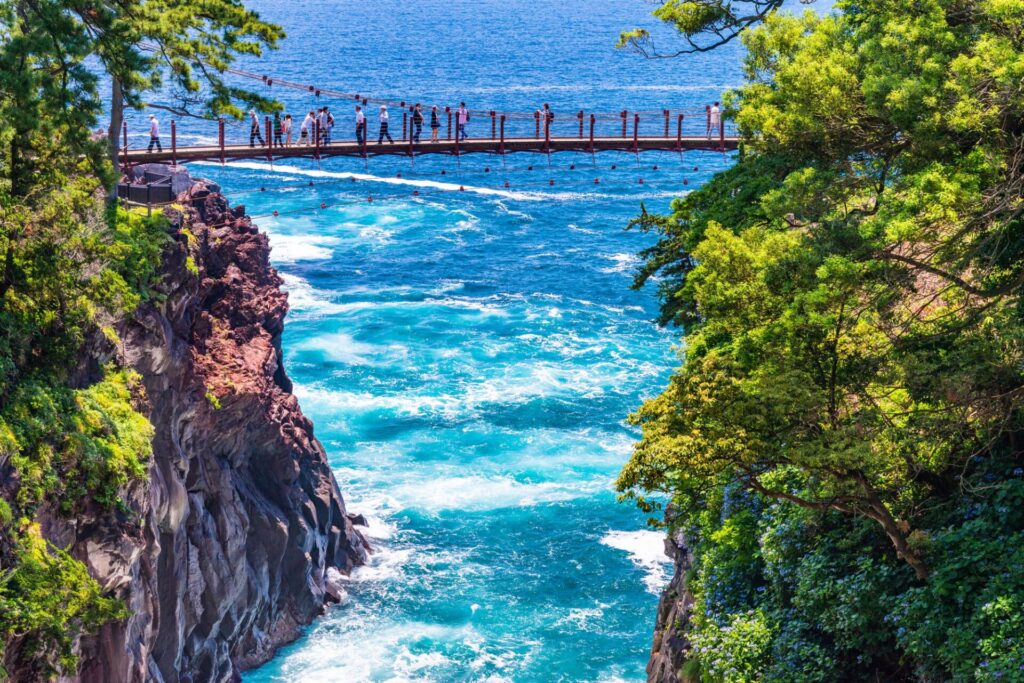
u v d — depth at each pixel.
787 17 30.38
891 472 25.50
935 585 23.77
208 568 43.34
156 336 39.88
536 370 73.69
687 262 39.09
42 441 32.81
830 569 26.91
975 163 22.78
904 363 23.44
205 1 42.03
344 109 174.25
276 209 112.44
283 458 48.75
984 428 25.66
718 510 31.23
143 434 36.72
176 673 41.69
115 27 37.50
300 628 48.53
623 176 132.12
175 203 48.22
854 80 25.92
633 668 46.38
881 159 26.78
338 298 86.69
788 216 27.86
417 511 57.19
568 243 104.06
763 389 22.95
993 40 23.75
